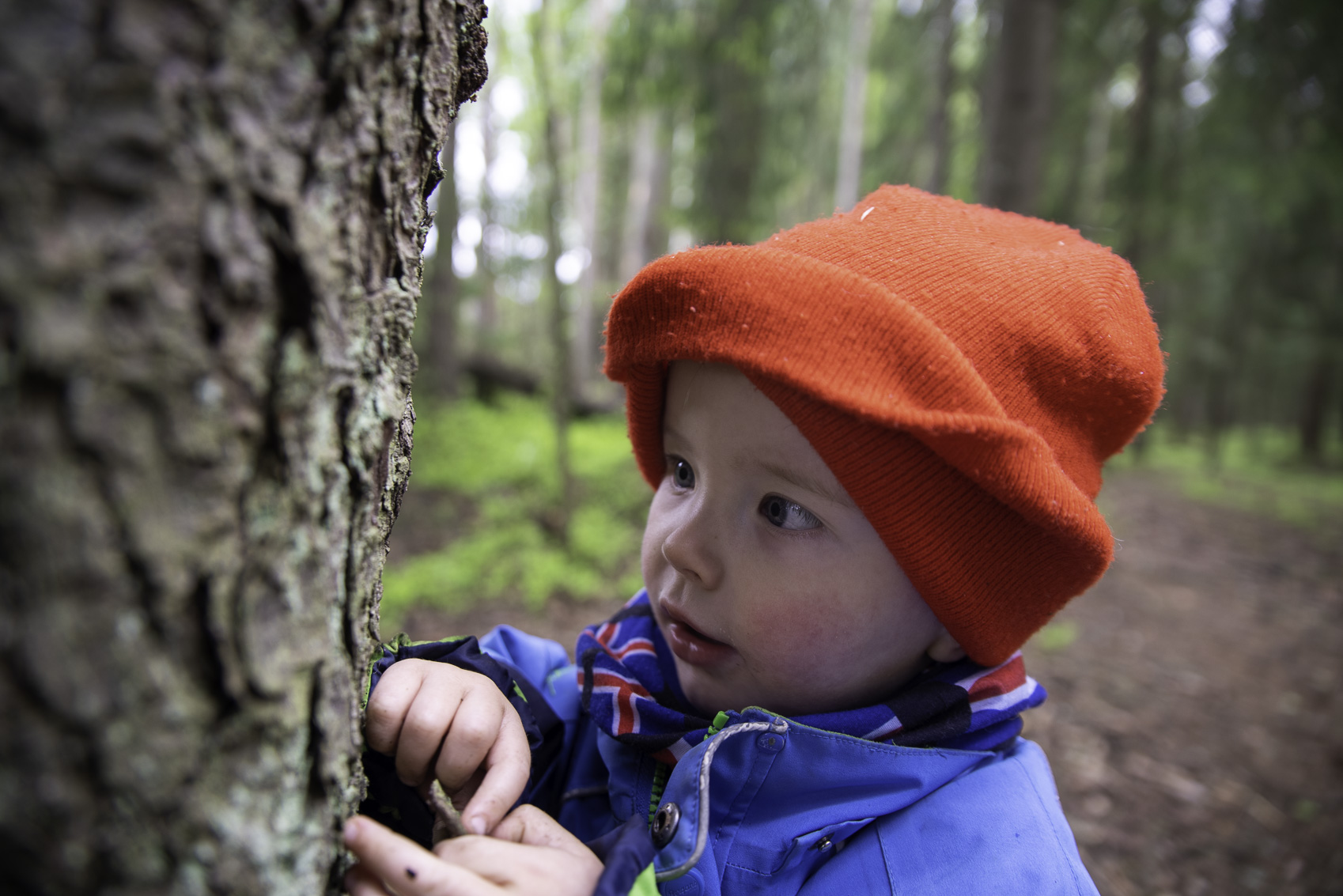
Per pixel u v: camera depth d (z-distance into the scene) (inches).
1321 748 133.6
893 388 29.1
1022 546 33.1
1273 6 276.8
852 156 520.1
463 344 495.8
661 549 36.3
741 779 33.7
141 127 14.9
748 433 32.6
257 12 16.8
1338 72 278.1
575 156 490.6
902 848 33.0
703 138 277.1
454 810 27.6
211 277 16.4
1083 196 425.7
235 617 17.8
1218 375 573.6
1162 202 383.6
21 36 13.8
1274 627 198.1
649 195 526.9
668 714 35.3
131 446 15.5
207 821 17.5
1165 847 101.7
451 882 22.0
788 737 33.0
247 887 18.4
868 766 33.3
